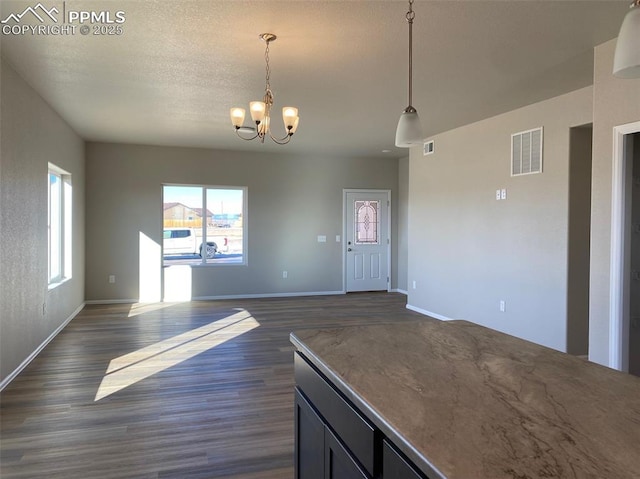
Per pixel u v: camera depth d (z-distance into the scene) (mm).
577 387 1404
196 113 5453
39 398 3482
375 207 9172
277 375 4070
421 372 1541
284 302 7934
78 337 5367
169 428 2994
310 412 1802
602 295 3387
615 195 3287
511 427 1121
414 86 4348
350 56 3590
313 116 5586
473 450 1007
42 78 4125
